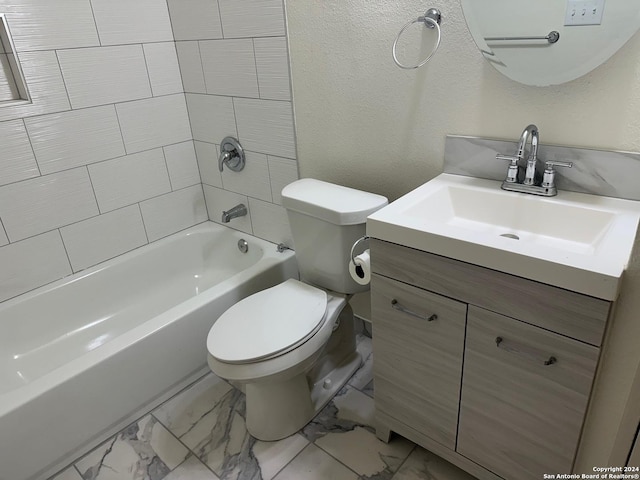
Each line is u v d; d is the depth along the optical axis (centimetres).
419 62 146
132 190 224
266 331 151
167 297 238
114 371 163
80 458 163
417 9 140
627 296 85
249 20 183
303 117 186
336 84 170
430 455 155
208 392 190
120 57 204
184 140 238
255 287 204
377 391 151
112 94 206
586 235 121
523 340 107
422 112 152
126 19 202
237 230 244
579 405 103
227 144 221
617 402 94
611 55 113
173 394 188
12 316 193
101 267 218
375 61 156
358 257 142
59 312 207
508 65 128
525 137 126
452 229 112
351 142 175
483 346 115
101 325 218
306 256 176
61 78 189
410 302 126
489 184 141
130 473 157
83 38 191
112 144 211
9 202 186
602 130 121
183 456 162
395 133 162
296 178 201
